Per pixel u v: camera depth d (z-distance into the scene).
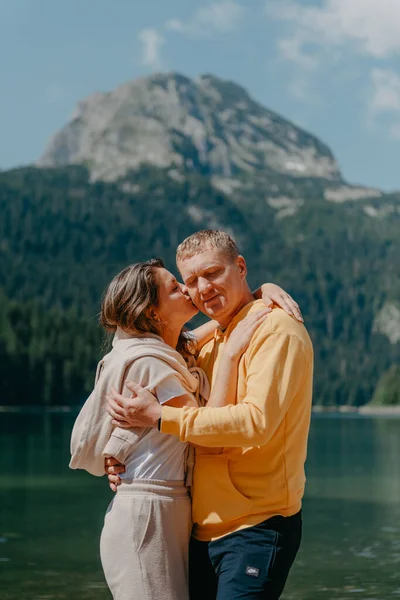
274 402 3.50
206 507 3.65
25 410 102.50
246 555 3.55
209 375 3.96
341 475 28.53
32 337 111.38
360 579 10.59
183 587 3.65
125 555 3.62
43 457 33.66
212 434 3.48
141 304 3.79
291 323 3.65
